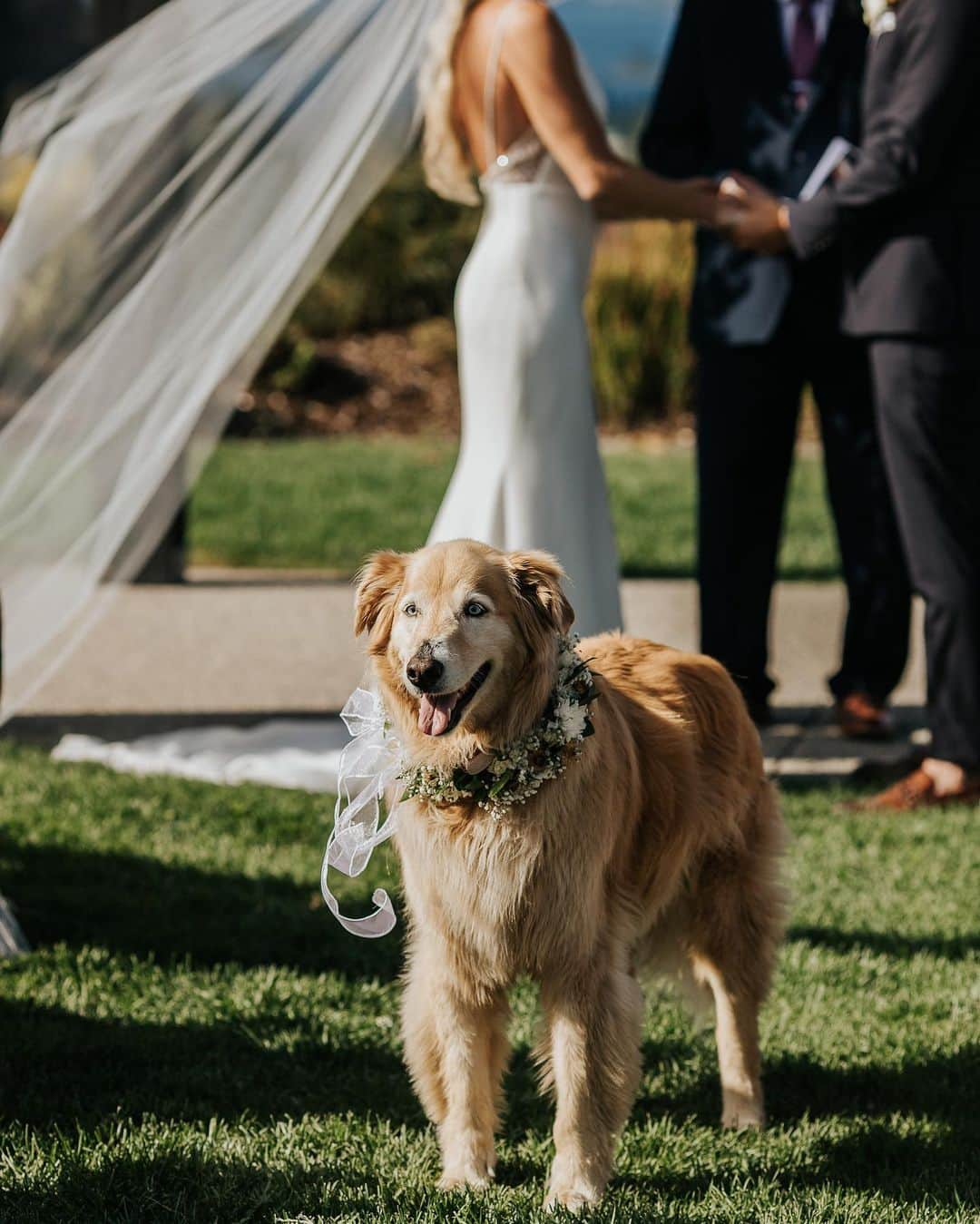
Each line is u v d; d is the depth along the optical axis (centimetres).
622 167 536
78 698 750
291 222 574
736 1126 350
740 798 362
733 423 639
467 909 305
